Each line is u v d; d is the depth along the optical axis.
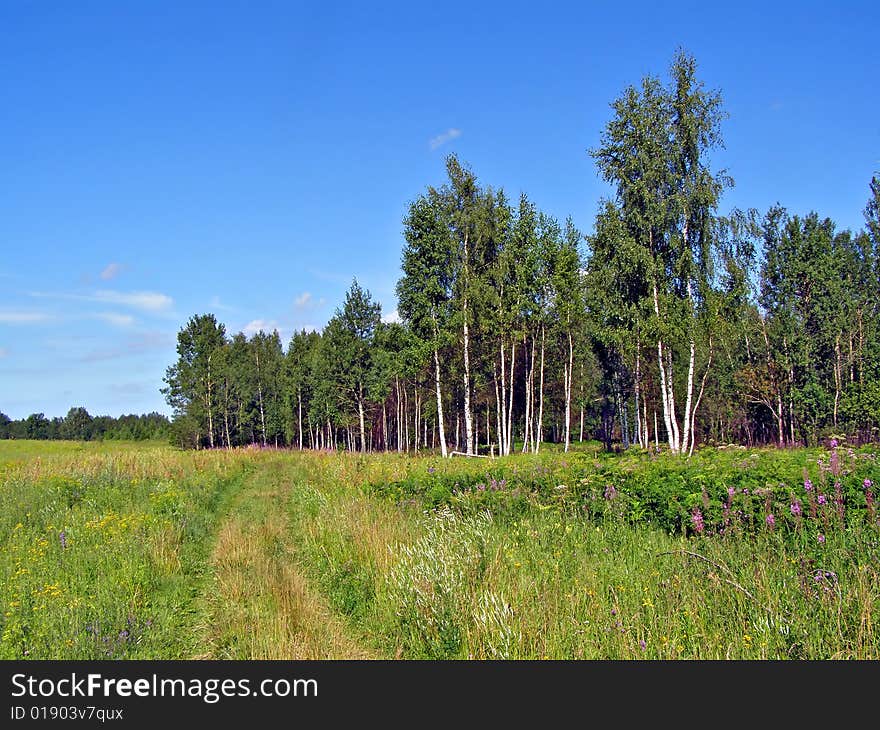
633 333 27.67
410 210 34.19
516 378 45.78
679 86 27.17
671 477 10.82
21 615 7.01
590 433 65.44
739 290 26.48
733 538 8.03
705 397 41.41
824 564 6.52
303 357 65.44
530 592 6.67
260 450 42.03
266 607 7.70
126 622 7.00
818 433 32.72
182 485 18.98
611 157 28.17
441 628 6.34
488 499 12.21
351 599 7.96
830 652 4.95
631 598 6.41
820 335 35.94
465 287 33.66
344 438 70.94
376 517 11.41
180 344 63.22
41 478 18.78
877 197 39.28
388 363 37.47
